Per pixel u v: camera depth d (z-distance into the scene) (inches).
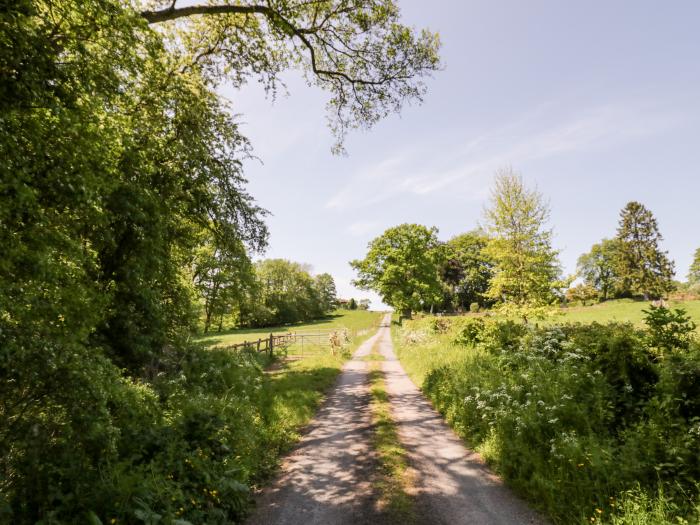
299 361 842.8
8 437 165.5
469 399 343.0
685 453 180.5
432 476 249.8
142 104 389.1
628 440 205.8
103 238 349.4
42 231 206.4
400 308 2057.1
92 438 182.9
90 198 233.9
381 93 510.0
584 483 193.8
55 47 207.2
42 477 158.4
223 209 502.3
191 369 495.8
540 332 419.5
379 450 296.5
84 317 261.4
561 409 257.3
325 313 3865.7
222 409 330.3
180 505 175.6
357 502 216.2
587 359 296.0
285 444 321.1
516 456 246.2
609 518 171.8
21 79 170.6
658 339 263.4
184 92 418.9
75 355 201.8
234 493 207.8
